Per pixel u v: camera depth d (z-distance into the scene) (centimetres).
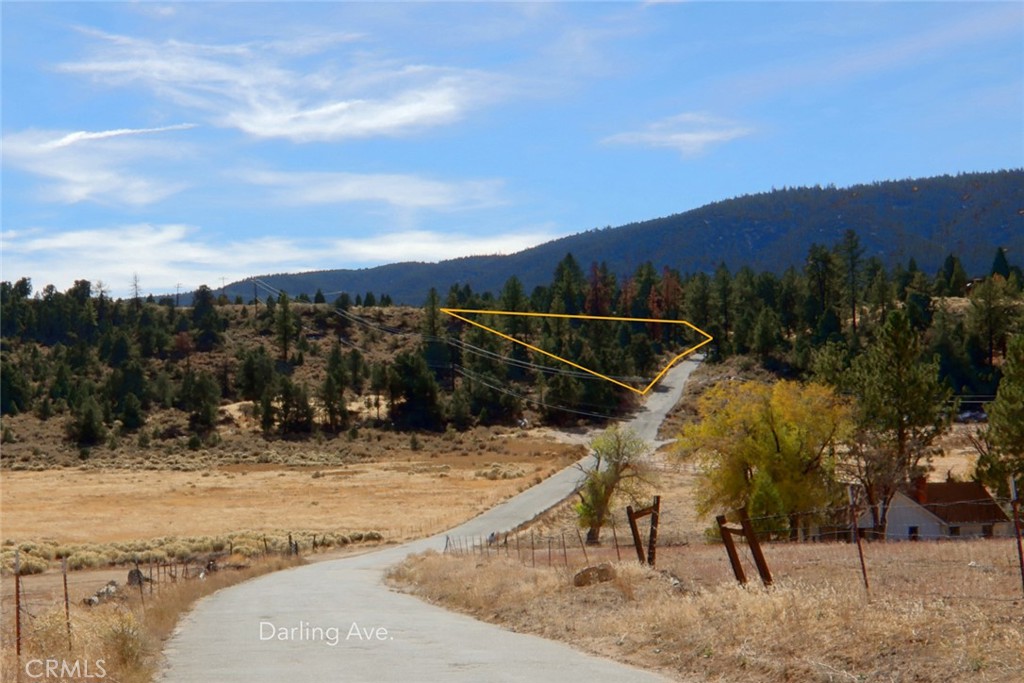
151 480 11488
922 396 5988
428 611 2256
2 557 5147
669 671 1216
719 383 5894
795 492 5512
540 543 6238
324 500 9725
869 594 1337
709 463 5906
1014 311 13250
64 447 13862
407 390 15600
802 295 18875
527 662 1318
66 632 1427
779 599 1332
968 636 1060
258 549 6175
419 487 10594
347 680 1175
